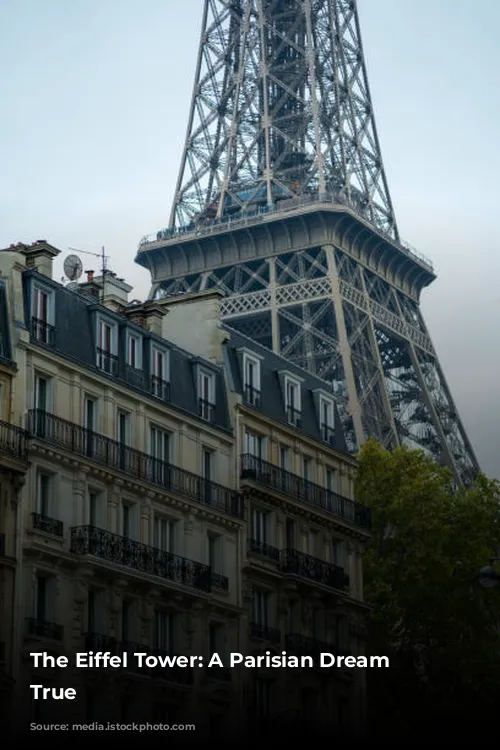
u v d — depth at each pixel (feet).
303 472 370.73
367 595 404.98
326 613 363.56
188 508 325.83
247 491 343.87
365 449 438.40
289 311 650.02
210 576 326.03
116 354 319.88
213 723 324.60
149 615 310.04
